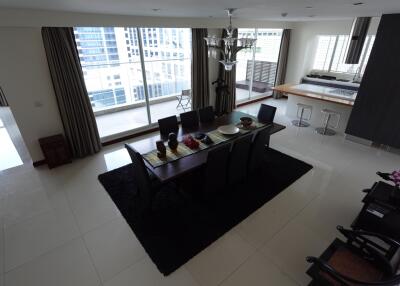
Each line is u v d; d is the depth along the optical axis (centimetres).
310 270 191
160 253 246
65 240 262
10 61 333
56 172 387
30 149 388
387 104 422
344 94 540
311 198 328
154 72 715
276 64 770
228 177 328
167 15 437
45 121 388
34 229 276
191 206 311
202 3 260
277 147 472
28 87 357
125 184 355
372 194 253
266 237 267
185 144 321
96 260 239
